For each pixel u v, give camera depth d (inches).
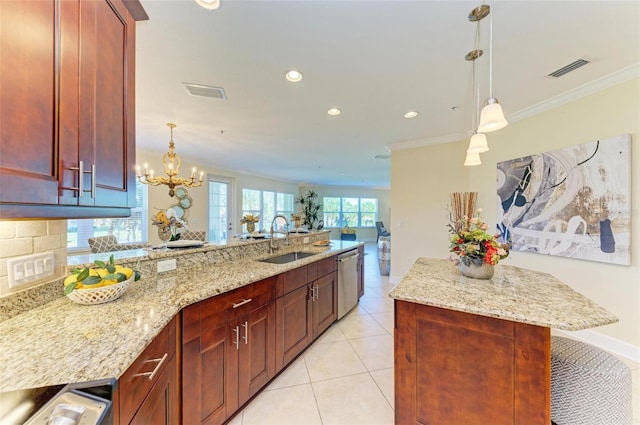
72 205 34.9
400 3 57.9
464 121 133.7
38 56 30.5
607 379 46.1
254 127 141.8
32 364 29.7
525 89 98.5
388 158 224.8
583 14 61.3
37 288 46.5
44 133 31.0
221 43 71.5
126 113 46.8
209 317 57.2
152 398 40.5
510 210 125.9
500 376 47.4
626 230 85.8
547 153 108.8
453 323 51.8
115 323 40.7
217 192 268.2
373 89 98.7
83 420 23.3
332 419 64.7
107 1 41.9
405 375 56.4
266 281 74.7
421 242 172.4
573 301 51.2
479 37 69.7
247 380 67.7
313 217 407.5
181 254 76.9
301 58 78.8
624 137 86.1
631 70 84.3
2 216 27.2
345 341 103.8
